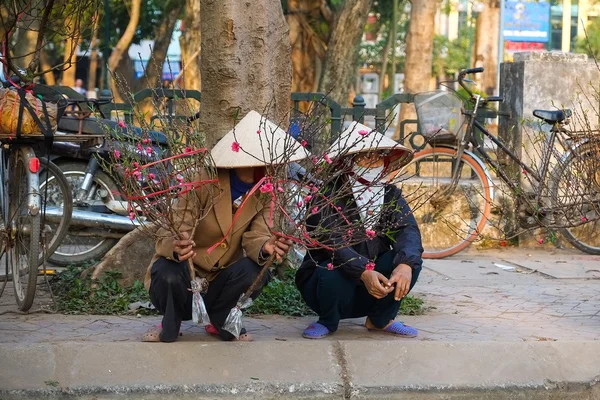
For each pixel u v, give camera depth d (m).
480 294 7.44
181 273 5.12
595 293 7.52
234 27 6.70
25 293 6.28
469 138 9.20
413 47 23.02
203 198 5.02
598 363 5.42
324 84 18.94
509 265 8.89
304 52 20.95
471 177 9.77
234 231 5.13
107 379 4.98
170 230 4.89
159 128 5.62
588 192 6.14
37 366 5.01
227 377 5.05
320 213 5.29
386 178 5.98
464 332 6.06
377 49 42.34
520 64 9.78
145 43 33.38
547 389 5.20
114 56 27.92
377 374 5.19
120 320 6.18
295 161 4.95
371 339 5.78
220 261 5.18
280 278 7.06
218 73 6.74
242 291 5.18
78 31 6.54
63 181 6.89
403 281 5.36
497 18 34.62
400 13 36.72
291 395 5.02
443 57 42.62
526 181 9.40
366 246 5.67
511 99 9.96
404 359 5.30
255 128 5.03
